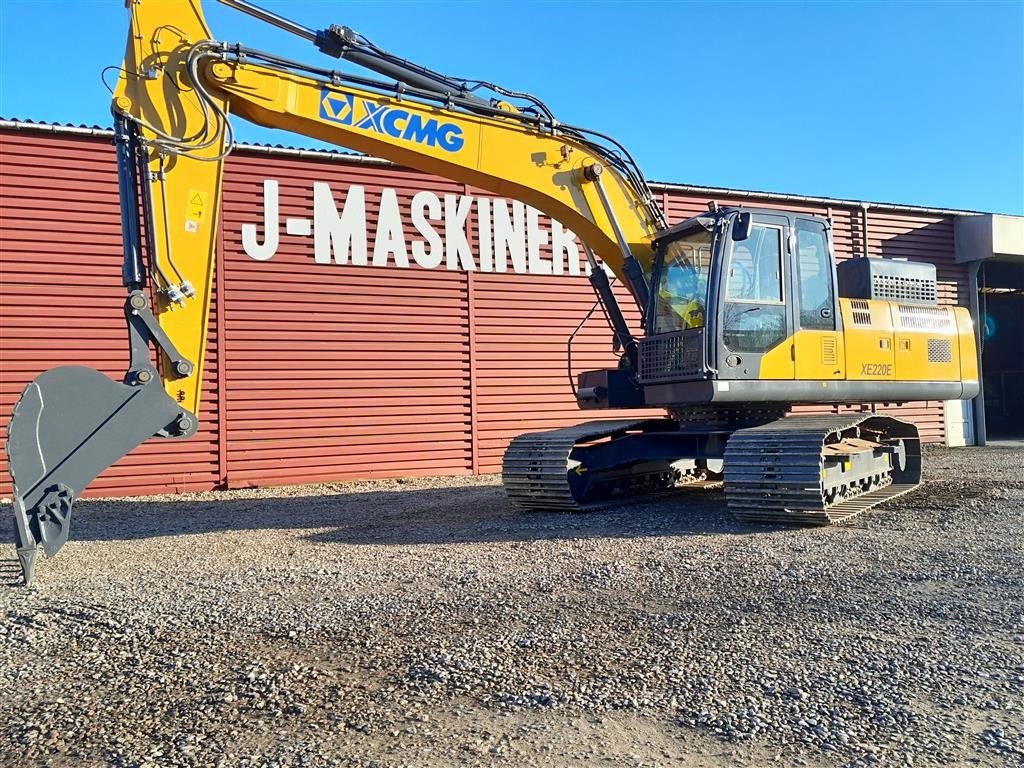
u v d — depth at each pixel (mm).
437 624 4828
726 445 8133
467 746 3232
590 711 3537
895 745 3174
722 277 8281
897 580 5613
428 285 14383
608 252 9359
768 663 4055
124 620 5070
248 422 13062
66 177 12273
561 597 5371
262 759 3162
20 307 11945
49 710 3695
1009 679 3807
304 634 4703
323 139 7902
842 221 18188
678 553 6625
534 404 15125
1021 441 21156
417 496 11656
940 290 19141
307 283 13516
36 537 6141
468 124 8312
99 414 6383
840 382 8930
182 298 6820
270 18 7262
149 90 6980
